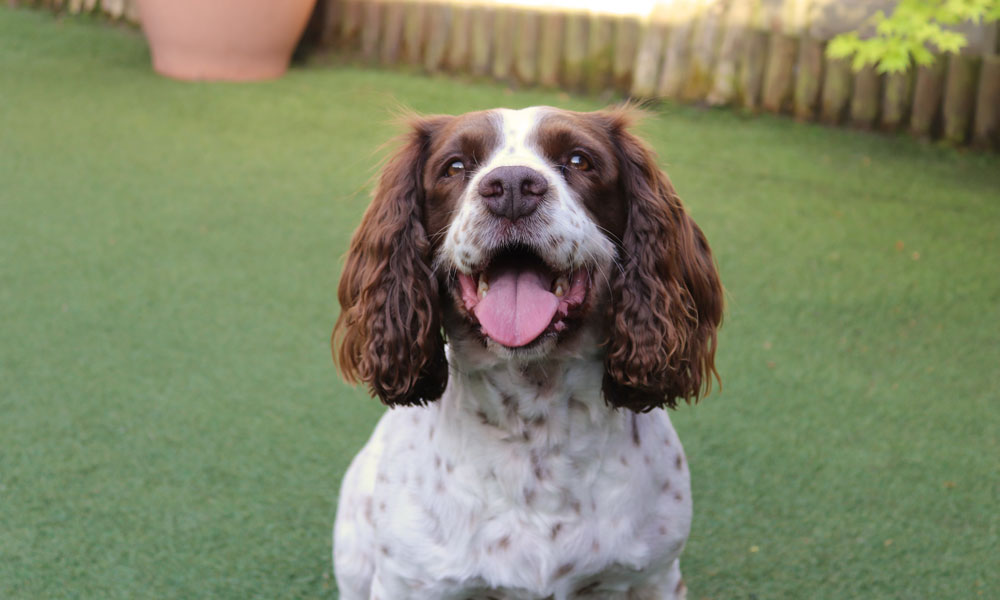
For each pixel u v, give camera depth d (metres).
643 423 1.07
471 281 1.03
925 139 2.45
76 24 3.26
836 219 2.02
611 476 1.04
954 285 1.74
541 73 2.80
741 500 1.30
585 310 1.03
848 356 1.55
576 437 1.03
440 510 1.04
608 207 1.04
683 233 1.07
